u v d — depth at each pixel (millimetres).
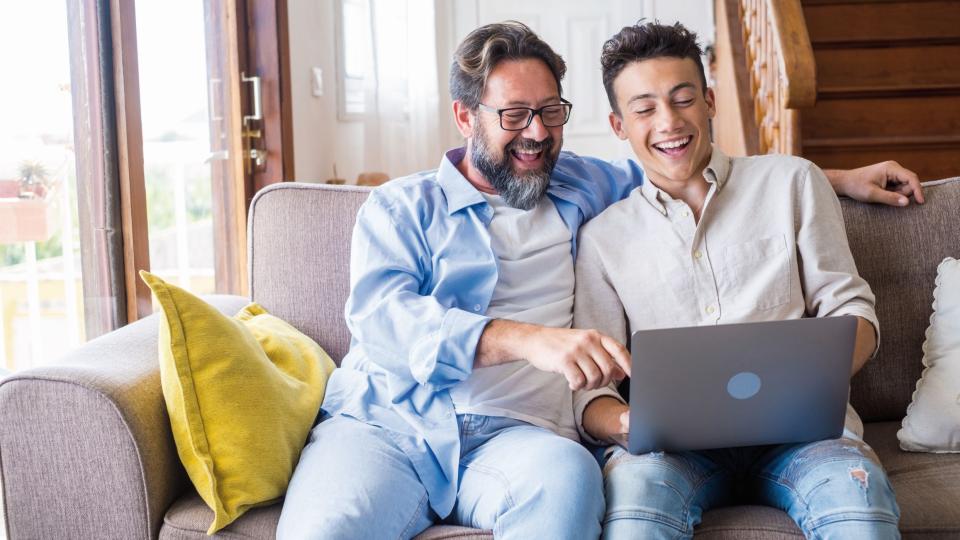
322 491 1446
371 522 1412
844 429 1569
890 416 1903
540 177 1730
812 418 1421
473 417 1606
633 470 1436
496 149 1718
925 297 1870
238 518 1482
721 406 1382
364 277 1684
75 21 2270
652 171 1779
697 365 1340
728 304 1707
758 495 1558
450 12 5266
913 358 1876
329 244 1991
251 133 3418
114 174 2420
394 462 1545
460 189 1760
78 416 1436
